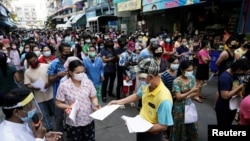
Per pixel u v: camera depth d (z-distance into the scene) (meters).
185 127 3.66
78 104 3.06
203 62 6.24
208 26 11.08
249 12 8.34
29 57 3.93
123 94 6.36
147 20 16.16
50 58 5.02
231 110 3.40
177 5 9.84
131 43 8.56
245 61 3.15
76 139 3.20
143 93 2.55
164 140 3.91
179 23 13.12
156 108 2.35
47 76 4.09
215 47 8.95
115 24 20.27
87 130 3.25
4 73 3.90
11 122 1.86
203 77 6.30
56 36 18.84
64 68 4.02
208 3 10.74
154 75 2.26
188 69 3.41
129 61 5.97
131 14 17.83
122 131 4.65
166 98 2.29
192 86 3.53
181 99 3.48
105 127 4.84
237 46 5.05
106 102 6.33
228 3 10.04
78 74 2.98
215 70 8.28
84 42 9.77
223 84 3.24
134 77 6.00
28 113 1.89
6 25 27.08
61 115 4.03
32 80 3.98
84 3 33.25
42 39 18.66
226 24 10.18
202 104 6.02
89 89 3.17
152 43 4.86
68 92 3.05
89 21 22.83
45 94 4.13
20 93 1.85
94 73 5.17
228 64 4.99
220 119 3.50
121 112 5.63
